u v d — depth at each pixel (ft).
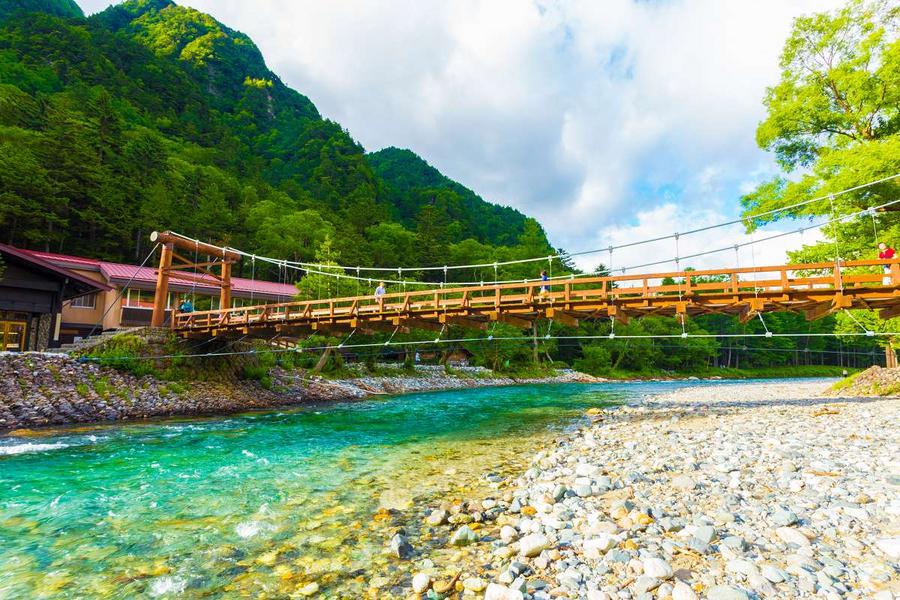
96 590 14.79
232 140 360.28
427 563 16.03
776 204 68.23
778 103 71.92
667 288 51.90
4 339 70.18
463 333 163.94
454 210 409.28
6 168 123.44
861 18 63.87
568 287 55.52
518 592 12.82
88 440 41.91
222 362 77.87
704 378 230.07
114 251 151.12
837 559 13.99
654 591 12.85
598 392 110.32
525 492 23.52
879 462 24.02
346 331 71.20
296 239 207.72
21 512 22.36
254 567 16.25
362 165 404.77
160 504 23.57
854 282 45.34
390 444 40.83
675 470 25.44
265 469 31.14
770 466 24.59
